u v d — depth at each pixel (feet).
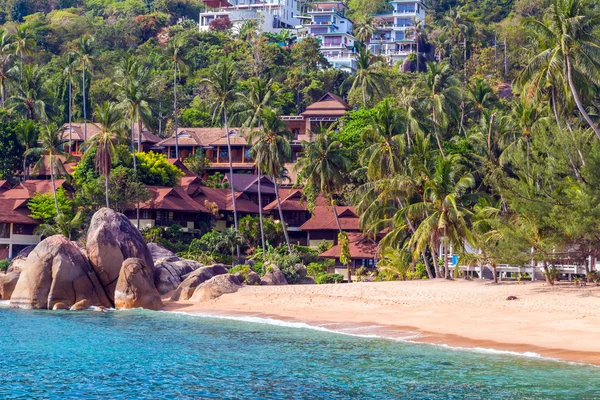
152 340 198.70
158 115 641.81
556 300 232.73
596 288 248.93
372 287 287.69
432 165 362.74
